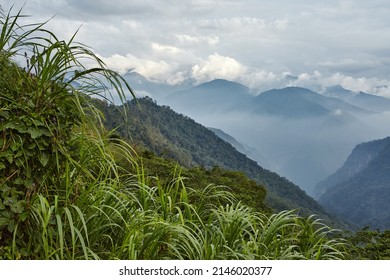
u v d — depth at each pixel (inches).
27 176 140.1
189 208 172.9
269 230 166.1
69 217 129.9
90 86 149.8
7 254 132.9
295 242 179.9
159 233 143.3
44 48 142.6
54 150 142.7
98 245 155.0
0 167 133.8
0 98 139.5
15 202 134.4
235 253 146.5
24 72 147.6
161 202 170.9
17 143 137.1
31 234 138.9
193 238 150.1
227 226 163.5
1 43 142.6
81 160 154.6
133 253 136.0
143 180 176.6
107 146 163.5
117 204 159.5
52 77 144.2
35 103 144.3
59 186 152.6
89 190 152.5
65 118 151.7
